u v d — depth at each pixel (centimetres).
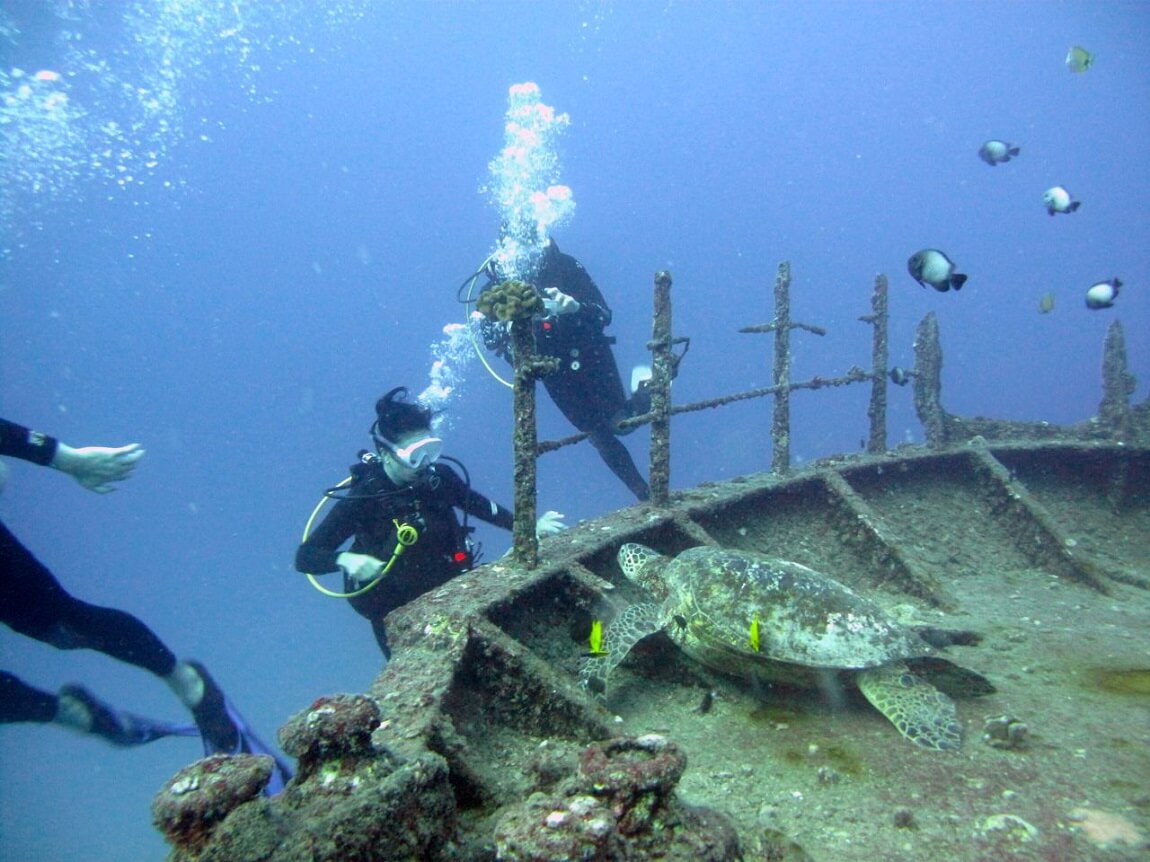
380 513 530
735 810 275
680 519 505
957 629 439
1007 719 312
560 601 423
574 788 196
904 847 246
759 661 346
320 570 516
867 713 350
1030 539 573
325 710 209
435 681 295
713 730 344
